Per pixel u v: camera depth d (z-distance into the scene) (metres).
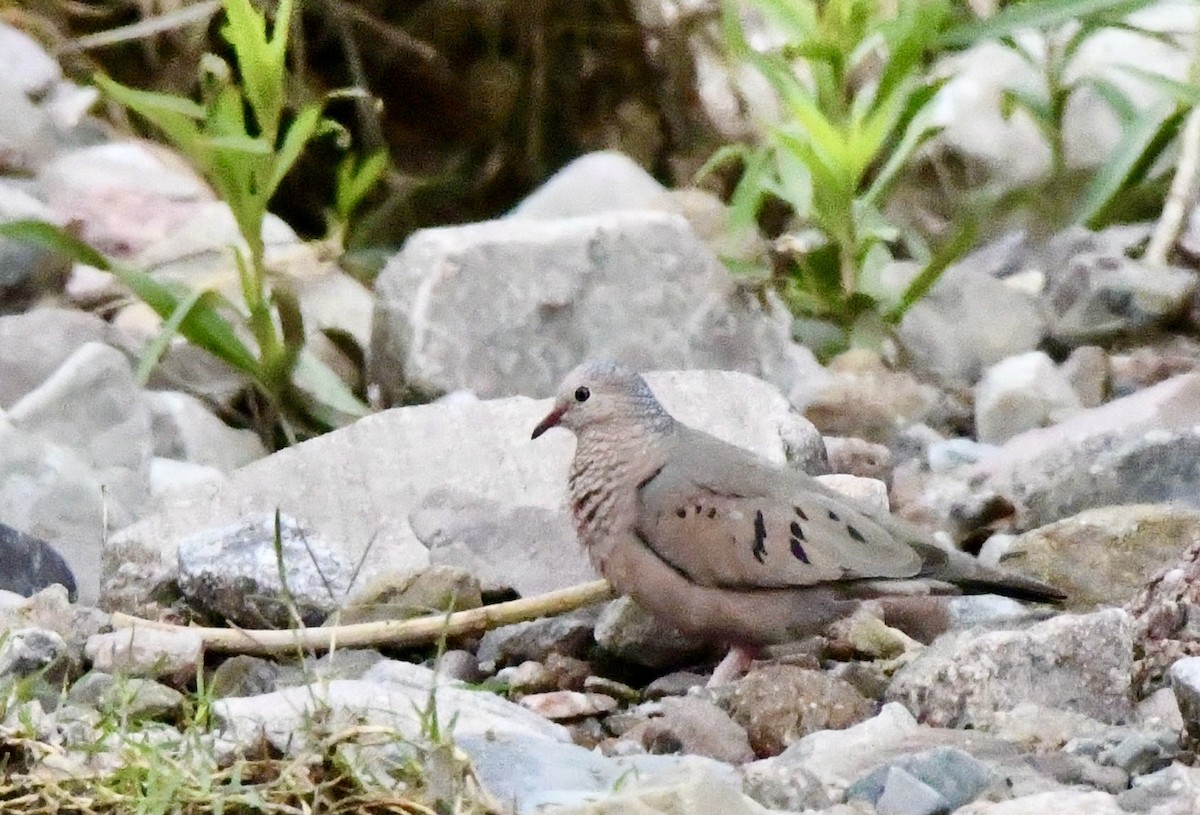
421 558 9.70
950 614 9.40
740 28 13.64
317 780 6.85
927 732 7.50
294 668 8.74
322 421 12.38
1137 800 6.75
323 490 10.09
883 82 13.39
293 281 13.65
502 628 9.17
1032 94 16.03
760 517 8.48
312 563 9.31
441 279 12.34
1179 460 10.73
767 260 14.60
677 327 12.61
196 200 14.64
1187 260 14.95
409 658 9.14
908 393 12.92
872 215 14.21
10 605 8.73
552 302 12.42
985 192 16.88
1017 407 12.70
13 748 7.02
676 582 8.58
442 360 12.20
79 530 10.23
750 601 8.52
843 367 13.24
